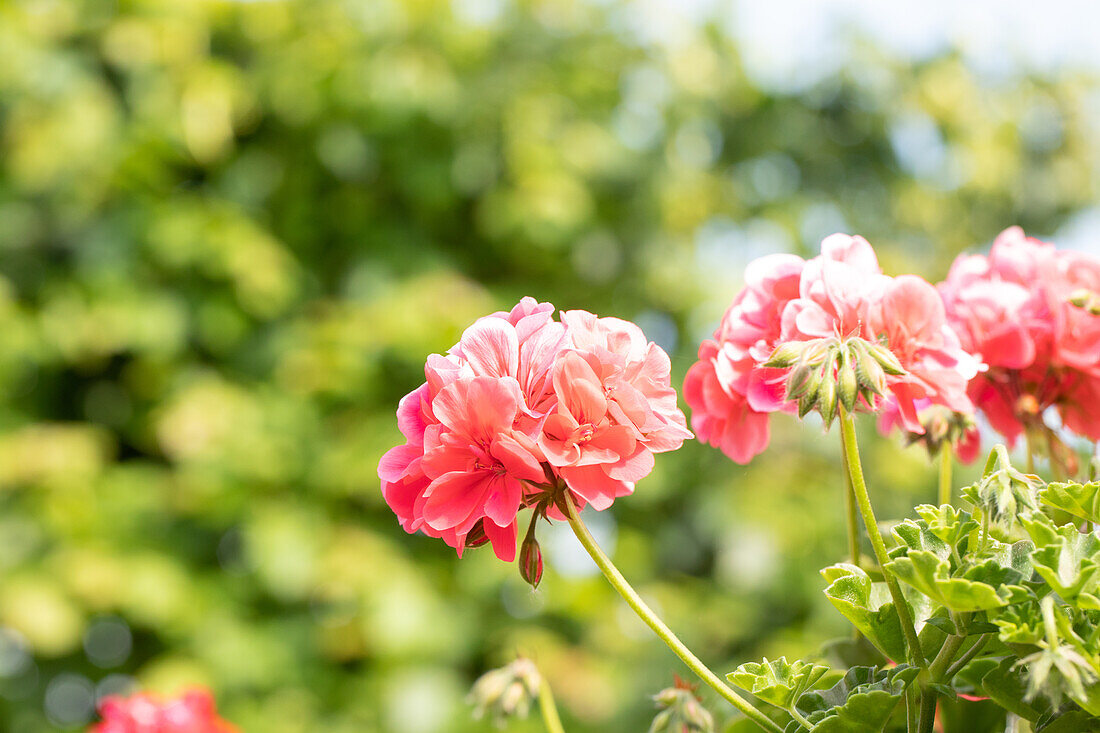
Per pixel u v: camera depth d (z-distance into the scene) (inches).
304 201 143.7
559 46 152.1
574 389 34.6
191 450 130.9
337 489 133.5
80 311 133.4
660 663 132.2
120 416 141.2
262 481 133.6
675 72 152.9
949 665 34.4
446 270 143.9
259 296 138.0
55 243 140.2
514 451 33.6
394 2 143.6
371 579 128.9
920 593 36.8
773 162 164.6
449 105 141.5
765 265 42.8
